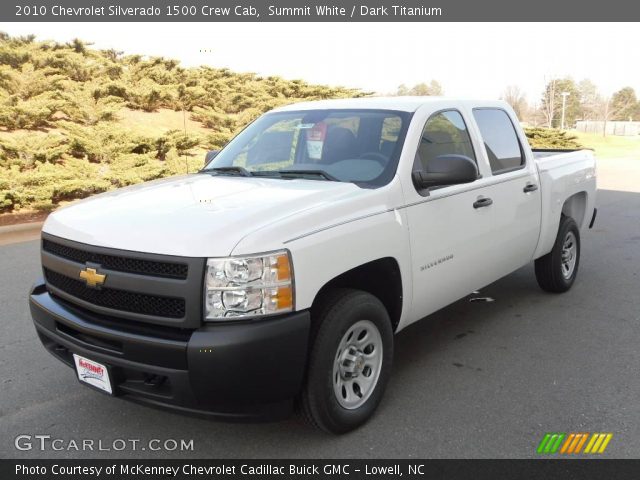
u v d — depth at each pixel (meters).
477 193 4.50
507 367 4.45
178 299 2.93
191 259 2.89
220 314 2.89
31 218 11.28
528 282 6.71
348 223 3.39
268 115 5.07
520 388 4.10
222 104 23.14
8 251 8.38
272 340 2.93
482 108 5.01
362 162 4.02
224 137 18.58
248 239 2.95
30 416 3.78
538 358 4.61
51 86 18.89
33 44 22.17
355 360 3.51
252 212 3.17
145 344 2.95
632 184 17.97
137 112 20.77
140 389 3.08
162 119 20.86
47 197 11.72
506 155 5.09
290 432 3.57
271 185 3.81
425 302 4.11
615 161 28.88
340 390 3.43
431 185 3.93
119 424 3.69
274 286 2.96
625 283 6.67
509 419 3.68
